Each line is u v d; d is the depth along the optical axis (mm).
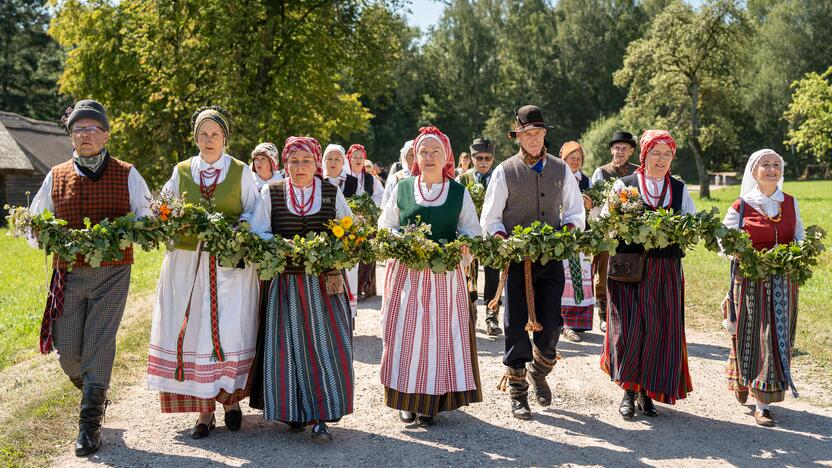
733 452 4453
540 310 5145
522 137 5266
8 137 32375
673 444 4582
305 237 4691
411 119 74250
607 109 75562
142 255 15469
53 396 5242
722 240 4820
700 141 46094
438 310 4820
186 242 4602
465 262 4836
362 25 28734
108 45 30172
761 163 4992
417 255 4672
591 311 7512
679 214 5090
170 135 28500
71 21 30859
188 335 4555
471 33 76312
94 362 4469
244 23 25047
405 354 4828
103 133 4617
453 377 4852
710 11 42375
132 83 31031
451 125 75062
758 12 71688
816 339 6953
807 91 43125
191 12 25031
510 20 78750
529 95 75875
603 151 57906
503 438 4676
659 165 5113
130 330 7527
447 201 4938
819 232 4781
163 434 4711
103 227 4355
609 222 4883
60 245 4289
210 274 4559
